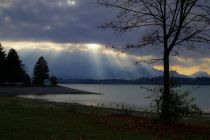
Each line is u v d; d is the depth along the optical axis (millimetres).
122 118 19125
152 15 16656
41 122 15695
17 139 11477
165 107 16312
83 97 78938
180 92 16500
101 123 16828
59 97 76125
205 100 69375
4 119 16094
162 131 14938
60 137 12117
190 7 15781
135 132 14477
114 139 12336
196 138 13938
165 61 16531
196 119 26312
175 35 16250
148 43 17047
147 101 64312
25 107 23688
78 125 15484
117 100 67438
